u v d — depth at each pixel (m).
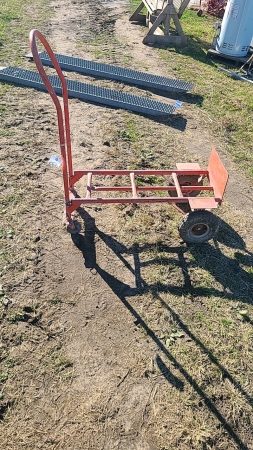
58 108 2.84
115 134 5.34
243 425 2.60
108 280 3.42
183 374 2.82
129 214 4.10
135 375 2.78
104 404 2.61
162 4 8.85
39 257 3.54
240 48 7.80
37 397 2.62
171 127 5.70
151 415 2.59
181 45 8.66
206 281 3.51
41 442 2.41
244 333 3.14
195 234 3.74
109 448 2.42
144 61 7.73
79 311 3.15
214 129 5.77
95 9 10.63
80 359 2.84
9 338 2.91
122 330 3.05
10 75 6.32
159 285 3.42
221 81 7.27
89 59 7.49
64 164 3.21
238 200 4.52
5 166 4.55
